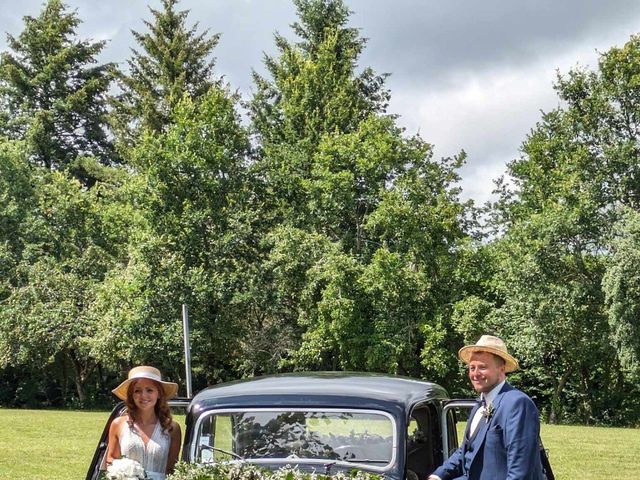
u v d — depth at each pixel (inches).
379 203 1664.6
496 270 1663.4
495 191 1835.6
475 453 205.2
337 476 220.7
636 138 1651.1
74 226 1893.5
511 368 210.1
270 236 1660.9
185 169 1659.7
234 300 1594.5
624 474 640.4
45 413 1321.4
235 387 259.9
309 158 1831.9
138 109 2253.9
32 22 2534.5
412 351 1640.0
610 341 1519.4
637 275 1423.5
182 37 2273.6
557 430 1135.0
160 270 1608.0
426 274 1638.8
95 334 1662.2
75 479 553.3
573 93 1747.0
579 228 1539.1
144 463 258.2
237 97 2203.5
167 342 1556.3
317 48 2117.4
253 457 246.2
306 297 1616.6
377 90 2140.7
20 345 1690.5
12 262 1808.6
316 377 273.3
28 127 2415.1
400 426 238.7
